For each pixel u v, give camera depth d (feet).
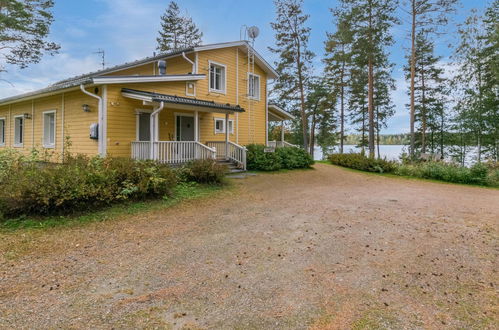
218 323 7.73
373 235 15.39
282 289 9.62
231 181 32.89
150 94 33.83
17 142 46.96
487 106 65.10
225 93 48.65
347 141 112.37
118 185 21.47
